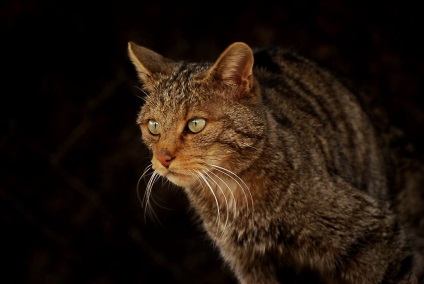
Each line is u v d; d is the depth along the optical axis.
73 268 11.03
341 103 7.66
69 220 11.12
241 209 6.52
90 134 11.34
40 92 11.33
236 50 6.04
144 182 11.11
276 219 6.47
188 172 6.14
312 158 6.56
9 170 11.04
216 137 6.10
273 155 6.30
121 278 11.12
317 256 6.58
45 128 11.26
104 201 11.22
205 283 11.22
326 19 11.86
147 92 6.85
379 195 7.70
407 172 8.30
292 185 6.35
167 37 11.68
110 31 11.58
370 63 11.82
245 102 6.20
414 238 8.11
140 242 11.24
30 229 11.03
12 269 10.88
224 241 6.85
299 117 6.84
